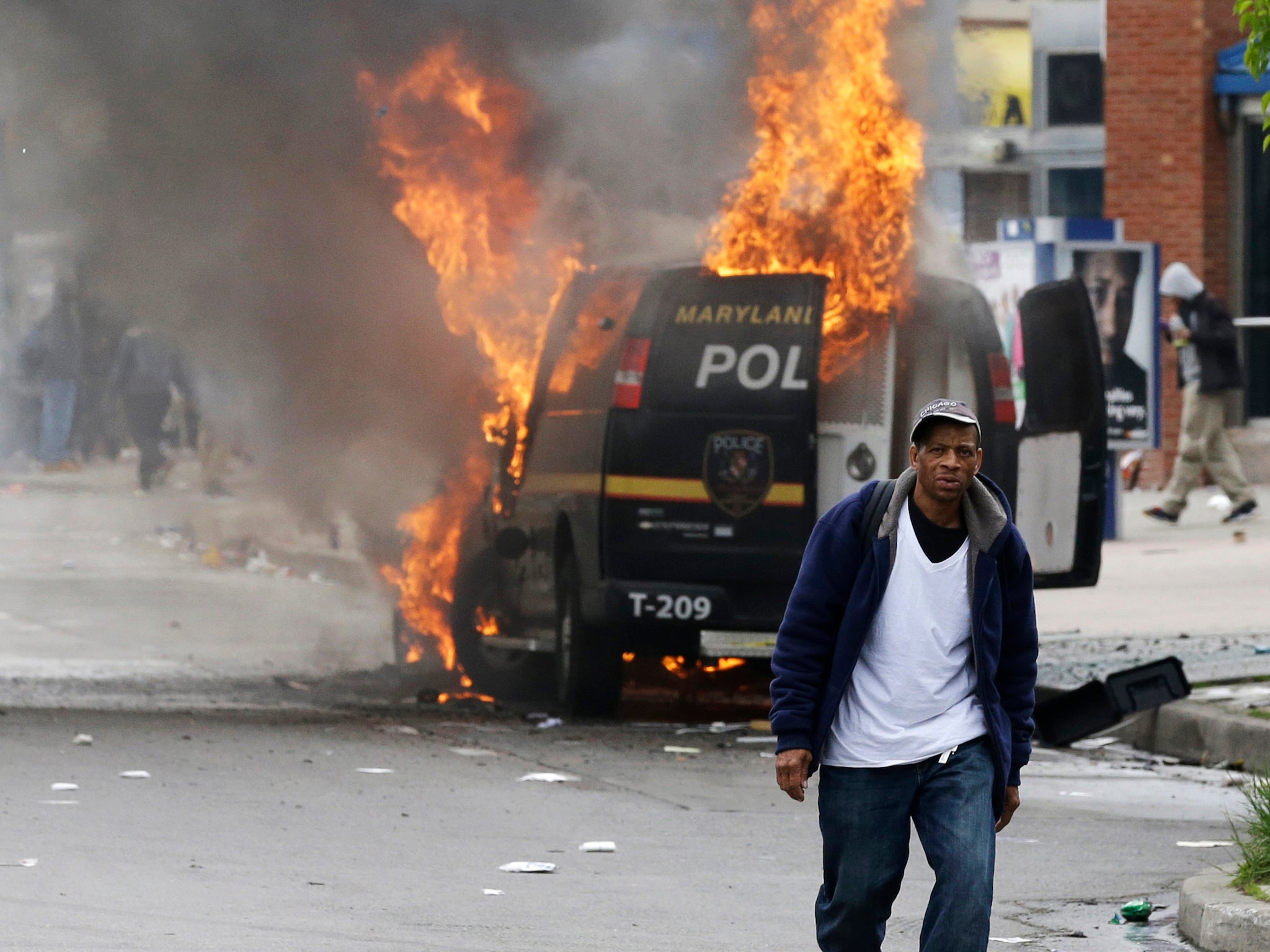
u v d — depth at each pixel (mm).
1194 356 60594
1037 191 73188
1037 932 20312
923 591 15320
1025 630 15648
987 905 14820
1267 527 59844
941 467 15195
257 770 28969
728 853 24078
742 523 33281
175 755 30078
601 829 25344
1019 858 24156
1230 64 70438
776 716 15422
